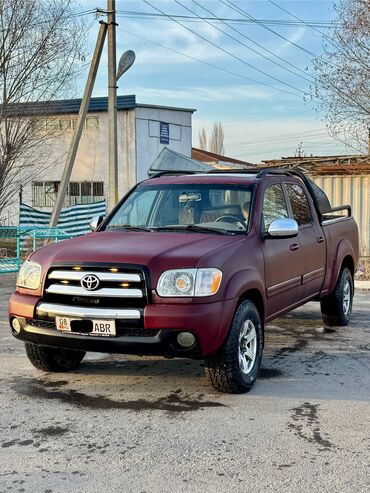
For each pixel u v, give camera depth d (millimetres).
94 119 28406
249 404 4832
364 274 13797
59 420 4484
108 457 3834
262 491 3379
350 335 7496
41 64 17547
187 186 6223
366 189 15125
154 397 5008
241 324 4965
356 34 16062
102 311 4660
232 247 5102
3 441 4098
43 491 3395
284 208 6391
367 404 4859
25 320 5062
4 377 5594
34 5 17141
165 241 5156
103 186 28484
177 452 3902
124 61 15672
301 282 6445
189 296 4582
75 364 5832
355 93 16469
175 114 30312
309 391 5184
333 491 3385
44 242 16094
